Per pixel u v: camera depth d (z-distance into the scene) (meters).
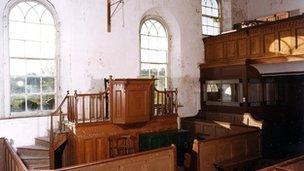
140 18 10.76
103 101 8.39
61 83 9.24
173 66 11.98
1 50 8.30
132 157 6.05
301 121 11.55
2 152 7.98
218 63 11.27
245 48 10.33
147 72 11.40
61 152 8.29
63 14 9.27
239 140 8.13
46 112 9.03
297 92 11.47
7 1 8.42
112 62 10.02
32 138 8.51
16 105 8.60
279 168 5.04
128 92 7.99
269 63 9.81
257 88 10.42
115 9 10.04
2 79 8.30
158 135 9.02
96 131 8.05
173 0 11.57
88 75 9.54
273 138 10.52
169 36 12.00
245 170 8.27
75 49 9.33
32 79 8.88
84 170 5.37
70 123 8.02
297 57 8.76
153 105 8.99
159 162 6.50
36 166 7.26
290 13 11.52
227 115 10.83
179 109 11.59
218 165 7.36
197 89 12.16
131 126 8.65
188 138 9.66
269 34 9.52
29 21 8.88
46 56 9.12
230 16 13.06
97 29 9.73
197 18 12.27
